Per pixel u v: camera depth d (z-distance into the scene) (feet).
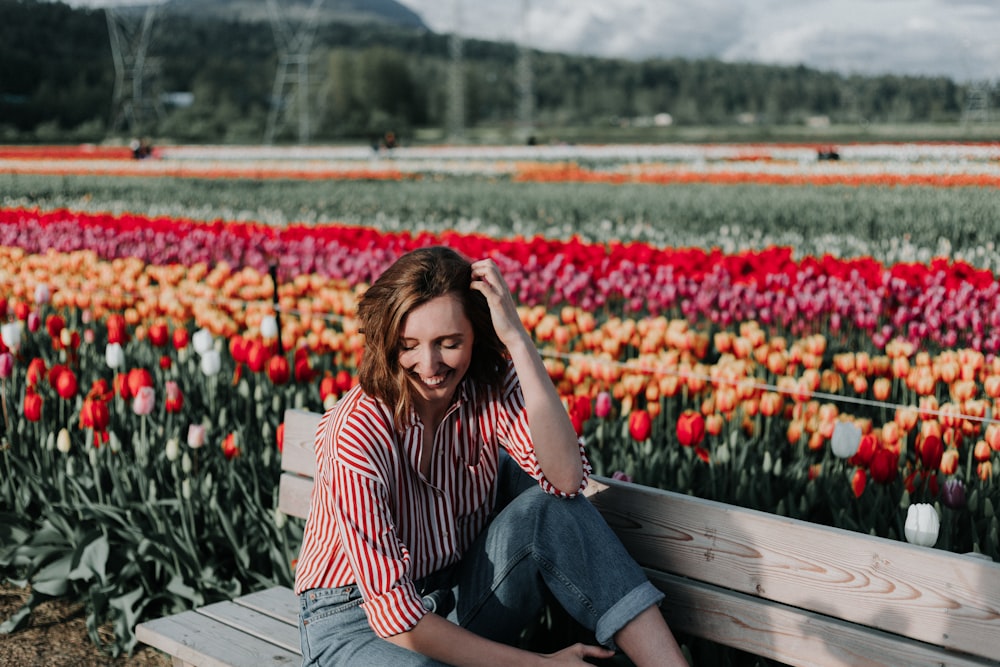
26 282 23.34
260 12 583.17
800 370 19.29
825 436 13.33
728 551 7.80
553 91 434.30
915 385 15.35
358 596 7.98
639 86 460.14
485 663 7.35
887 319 22.67
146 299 21.48
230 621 9.61
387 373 7.64
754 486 12.25
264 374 17.25
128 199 61.36
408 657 7.54
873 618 7.03
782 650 7.49
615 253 25.73
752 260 23.68
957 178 69.41
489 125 378.12
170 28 412.98
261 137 274.98
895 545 6.94
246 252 31.27
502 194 67.82
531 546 7.64
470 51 593.83
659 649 7.36
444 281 7.56
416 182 87.92
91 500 13.51
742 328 17.29
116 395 15.69
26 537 13.71
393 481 7.77
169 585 12.36
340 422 7.74
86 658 12.00
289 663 8.70
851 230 41.98
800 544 7.39
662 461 13.44
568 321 19.69
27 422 15.29
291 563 11.85
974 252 32.37
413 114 344.28
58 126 269.44
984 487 12.47
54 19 344.69
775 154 115.85
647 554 8.34
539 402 7.73
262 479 13.70
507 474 8.96
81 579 13.15
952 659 6.64
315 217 51.90
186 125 281.74
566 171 94.58
